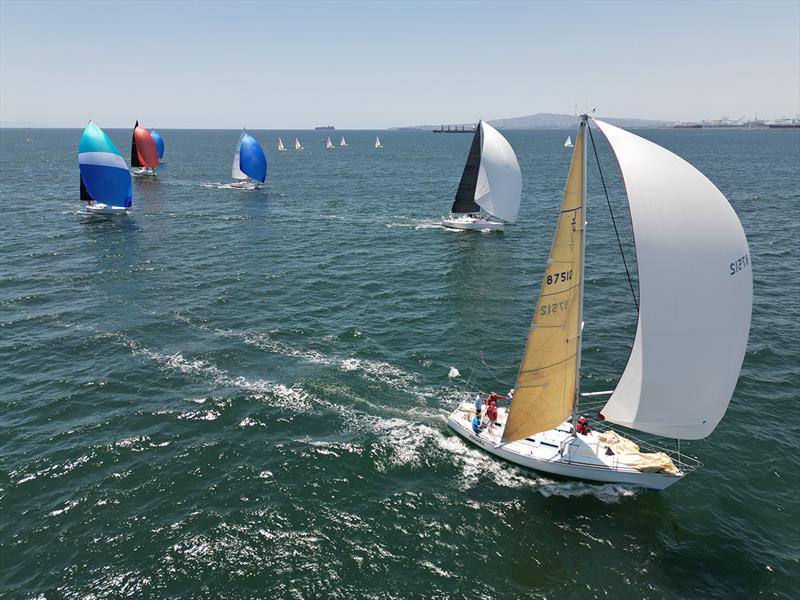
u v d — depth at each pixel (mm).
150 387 28484
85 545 18547
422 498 21094
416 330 36438
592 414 27031
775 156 174500
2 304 39344
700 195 17938
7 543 18531
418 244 59281
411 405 27375
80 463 22531
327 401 27484
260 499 20797
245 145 96875
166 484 21500
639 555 18656
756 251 54344
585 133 18078
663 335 18969
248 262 51531
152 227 65562
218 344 33562
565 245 19359
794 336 35062
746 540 19312
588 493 21531
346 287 44844
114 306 39500
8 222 66000
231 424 25438
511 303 41750
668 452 24000
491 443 23266
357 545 18812
